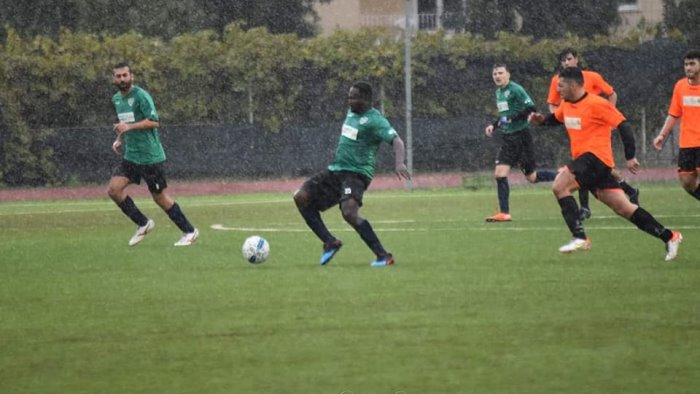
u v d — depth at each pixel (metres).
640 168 88.75
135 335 24.69
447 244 42.22
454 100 88.88
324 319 26.11
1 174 81.12
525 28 102.75
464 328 24.77
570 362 21.36
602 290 29.83
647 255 37.56
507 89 52.88
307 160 85.94
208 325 25.67
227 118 85.81
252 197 74.38
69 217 60.31
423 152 86.44
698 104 46.41
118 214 62.19
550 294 29.25
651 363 21.23
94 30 98.06
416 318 26.06
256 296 29.70
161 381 20.42
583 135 36.38
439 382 19.97
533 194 72.12
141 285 32.25
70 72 82.75
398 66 87.00
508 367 21.02
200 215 59.69
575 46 89.00
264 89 85.88
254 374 20.78
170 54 84.75
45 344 23.89
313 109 87.06
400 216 56.56
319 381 20.17
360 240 44.41
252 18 101.81
